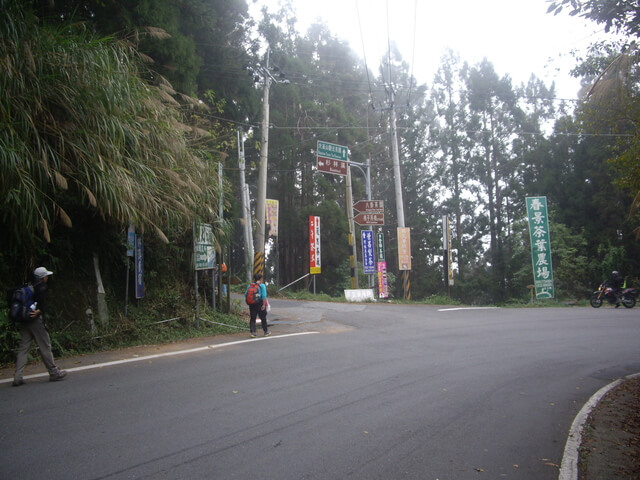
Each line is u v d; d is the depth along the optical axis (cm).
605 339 1234
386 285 2559
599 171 2998
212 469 409
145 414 546
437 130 3916
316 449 462
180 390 647
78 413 546
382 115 4019
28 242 852
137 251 1070
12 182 723
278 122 3344
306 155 3409
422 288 3931
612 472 446
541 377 826
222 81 2427
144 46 1449
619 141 831
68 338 894
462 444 498
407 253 2395
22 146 724
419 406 618
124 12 1363
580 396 722
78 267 970
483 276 3834
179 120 1174
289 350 960
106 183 826
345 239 3338
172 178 1012
